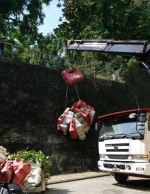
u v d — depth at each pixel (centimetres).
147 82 2231
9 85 1250
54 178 1128
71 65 1722
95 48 874
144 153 877
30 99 1298
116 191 891
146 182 1078
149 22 2173
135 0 2388
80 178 1157
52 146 1273
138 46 773
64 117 1335
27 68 1355
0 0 2280
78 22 2219
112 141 979
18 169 671
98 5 2127
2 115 1172
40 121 1293
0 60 1268
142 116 900
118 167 941
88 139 1431
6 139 1133
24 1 2430
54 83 1435
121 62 2105
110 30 2170
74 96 1498
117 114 996
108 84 1761
